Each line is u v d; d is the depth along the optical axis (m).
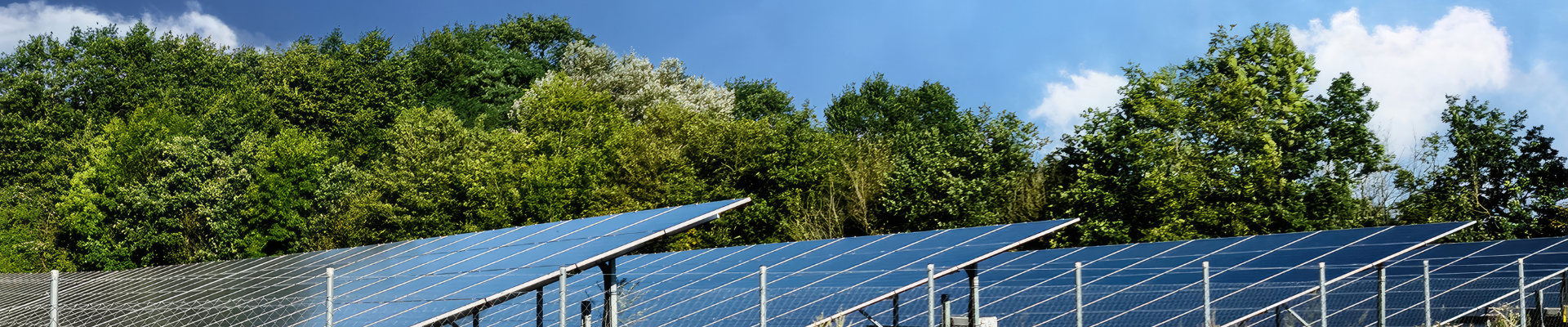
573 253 14.20
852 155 59.81
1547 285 19.14
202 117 71.50
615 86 76.94
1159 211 47.62
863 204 55.47
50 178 71.25
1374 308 18.62
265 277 16.66
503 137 62.84
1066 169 53.84
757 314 16.17
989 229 18.92
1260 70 49.38
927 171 54.66
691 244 54.88
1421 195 51.00
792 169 59.06
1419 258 21.16
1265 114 48.56
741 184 61.28
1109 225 48.72
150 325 13.57
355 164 75.62
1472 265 19.64
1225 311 17.38
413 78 86.56
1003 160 55.59
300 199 66.06
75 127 78.69
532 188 56.47
